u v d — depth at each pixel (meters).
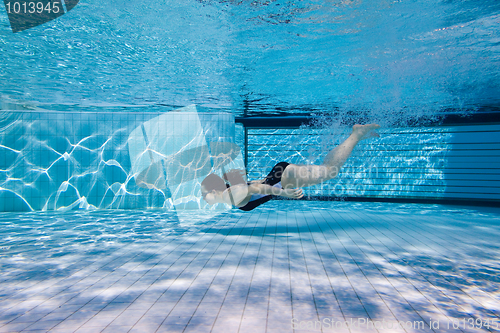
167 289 2.99
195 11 3.76
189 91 7.28
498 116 9.99
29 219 7.36
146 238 5.25
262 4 3.63
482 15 3.86
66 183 9.09
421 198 10.86
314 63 5.57
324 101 8.41
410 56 5.29
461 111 9.73
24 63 5.37
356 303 2.65
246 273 3.44
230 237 5.31
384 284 3.10
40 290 2.99
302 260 3.92
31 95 7.48
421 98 7.98
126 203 9.27
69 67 5.58
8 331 2.20
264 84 6.77
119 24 4.06
